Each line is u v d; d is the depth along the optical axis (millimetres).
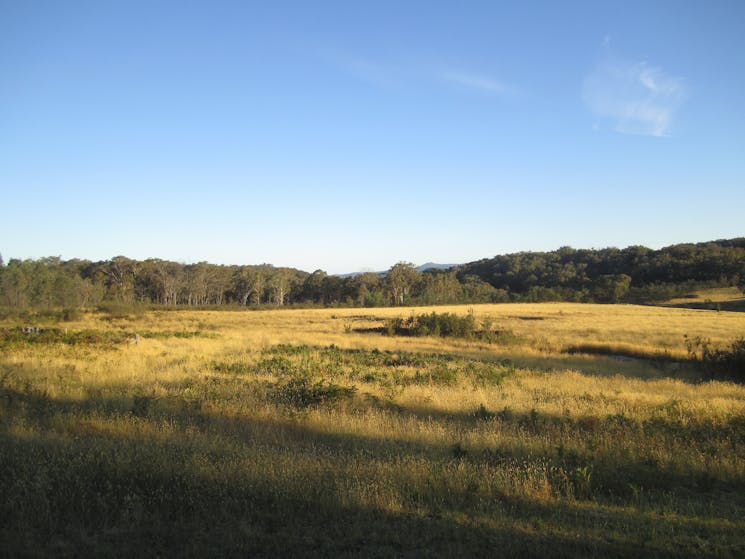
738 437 7859
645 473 6121
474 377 15219
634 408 10617
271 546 4023
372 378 13883
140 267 103062
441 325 34531
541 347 29453
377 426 8227
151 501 4742
